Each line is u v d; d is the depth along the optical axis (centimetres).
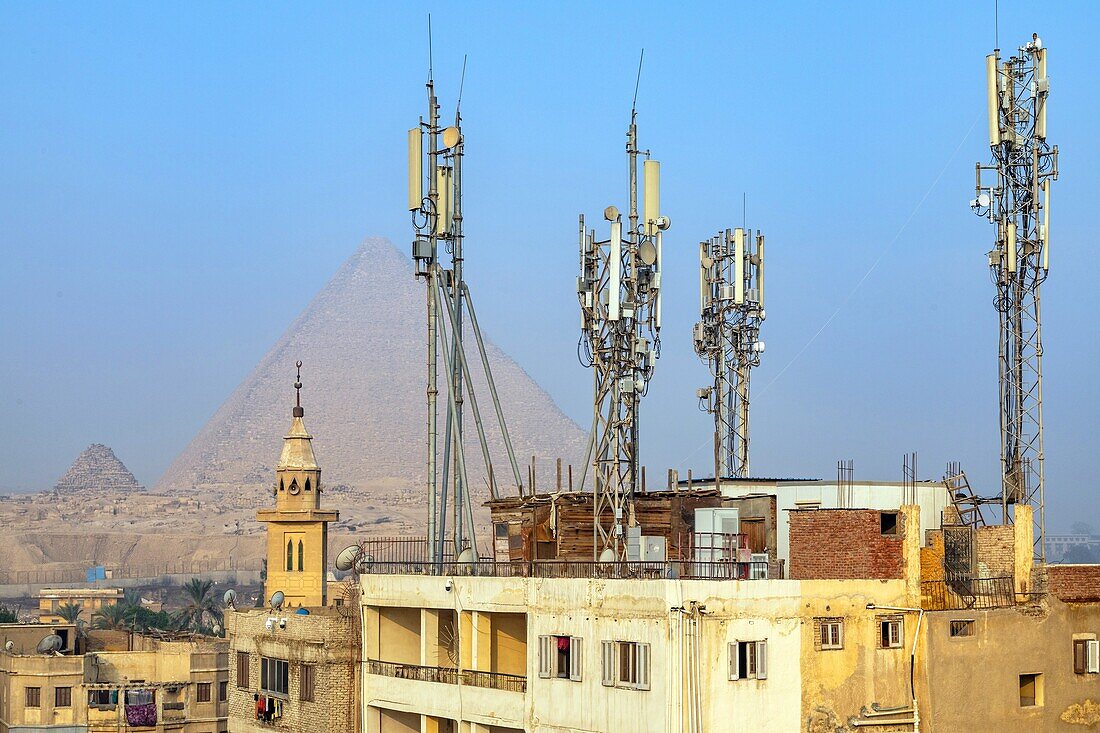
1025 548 6656
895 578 6359
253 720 8281
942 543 6581
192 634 17550
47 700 14150
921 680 6238
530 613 6469
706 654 5766
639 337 7356
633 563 6397
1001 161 8362
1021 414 8088
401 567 8050
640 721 5850
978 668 6384
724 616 5828
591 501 7319
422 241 8106
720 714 5775
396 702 7256
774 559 7144
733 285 10244
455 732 7100
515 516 7525
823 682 6053
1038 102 8350
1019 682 6525
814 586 6078
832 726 6053
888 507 8006
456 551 7769
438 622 7188
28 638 15750
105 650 16212
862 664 6166
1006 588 6644
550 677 6331
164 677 15062
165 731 14488
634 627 5919
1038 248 8194
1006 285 8219
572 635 6238
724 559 6656
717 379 10238
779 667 5944
